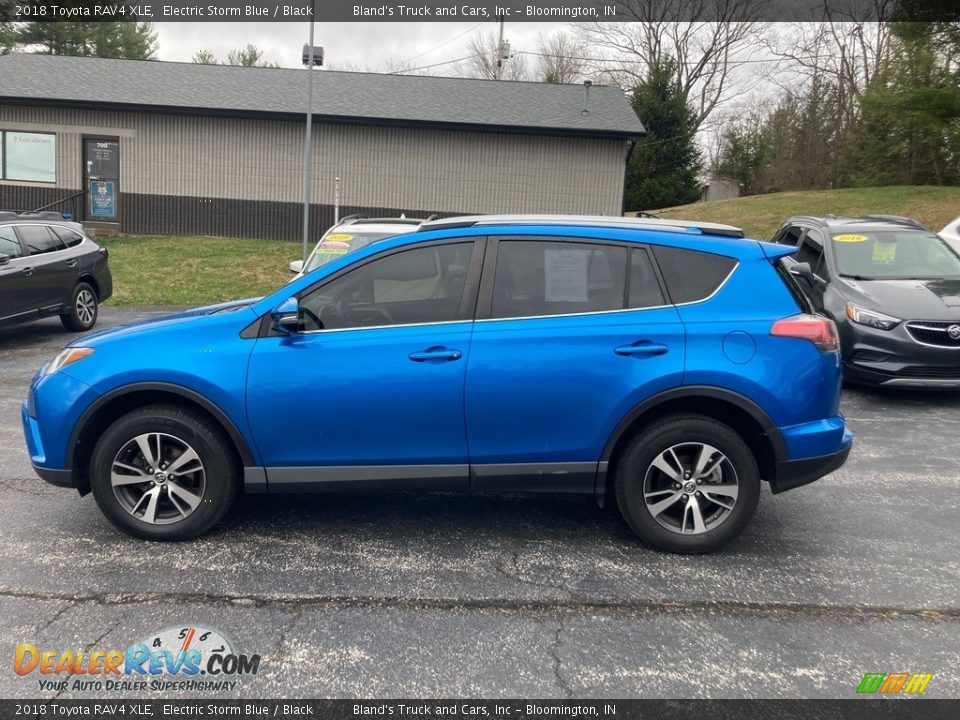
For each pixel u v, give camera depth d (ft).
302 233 71.51
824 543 15.46
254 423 14.29
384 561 14.38
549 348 14.11
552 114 71.87
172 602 12.75
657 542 14.70
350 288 14.70
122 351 14.51
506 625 12.20
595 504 17.44
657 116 127.13
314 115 68.13
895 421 25.02
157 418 14.48
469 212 71.31
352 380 14.14
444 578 13.75
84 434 14.73
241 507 16.88
